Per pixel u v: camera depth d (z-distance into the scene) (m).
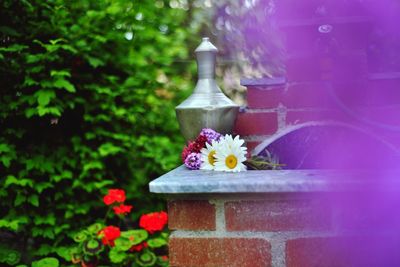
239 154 2.29
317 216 2.07
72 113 4.04
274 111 2.58
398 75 2.48
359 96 2.50
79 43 3.95
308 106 2.56
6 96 3.76
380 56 2.54
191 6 4.80
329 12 2.51
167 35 4.79
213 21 4.36
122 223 4.32
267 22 2.66
